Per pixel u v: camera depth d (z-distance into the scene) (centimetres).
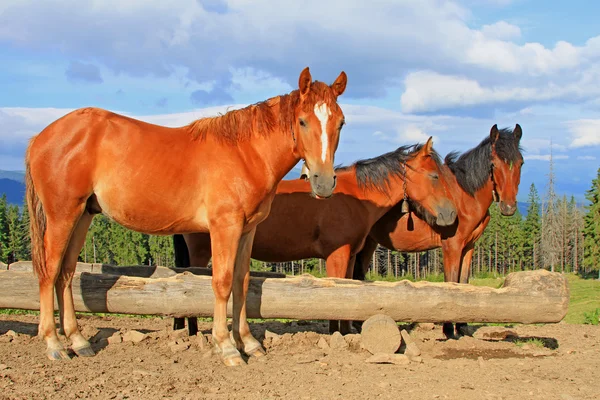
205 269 658
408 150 724
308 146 485
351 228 656
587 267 5722
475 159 720
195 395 411
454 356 584
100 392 412
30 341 593
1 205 4712
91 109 523
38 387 418
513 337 693
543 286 583
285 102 506
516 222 6084
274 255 675
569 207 6994
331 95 486
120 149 503
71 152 498
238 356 507
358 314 583
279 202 654
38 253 512
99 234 5019
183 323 679
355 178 685
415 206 730
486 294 580
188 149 514
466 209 728
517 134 748
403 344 580
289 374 477
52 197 501
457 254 734
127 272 691
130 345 586
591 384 458
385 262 4928
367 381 459
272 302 581
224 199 496
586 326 808
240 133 512
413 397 414
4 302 607
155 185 501
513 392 430
